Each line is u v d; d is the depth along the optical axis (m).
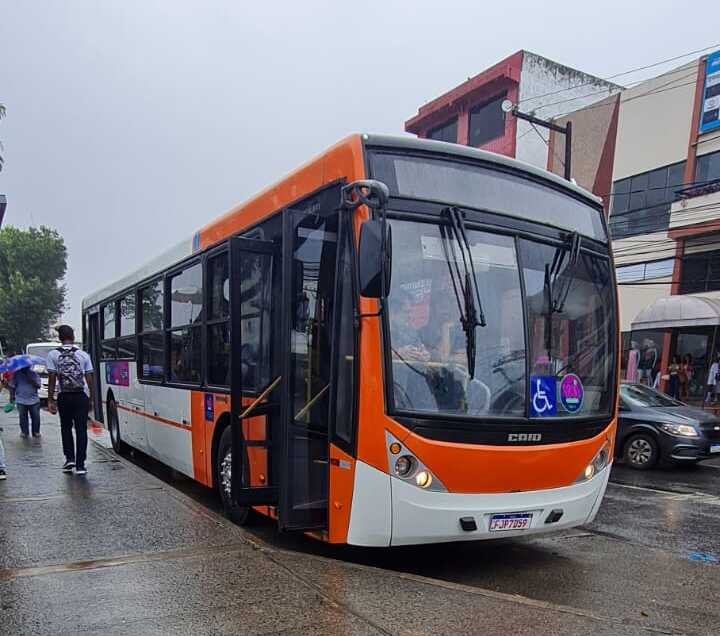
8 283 55.22
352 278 4.48
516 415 4.65
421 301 4.48
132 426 9.91
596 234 5.67
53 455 9.61
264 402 5.45
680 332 21.27
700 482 9.66
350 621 3.69
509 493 4.57
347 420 4.50
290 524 4.93
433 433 4.35
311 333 5.02
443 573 5.07
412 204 4.58
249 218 6.14
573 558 5.59
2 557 4.72
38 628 3.53
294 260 5.27
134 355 9.83
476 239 4.77
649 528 6.75
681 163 21.06
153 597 3.98
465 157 4.94
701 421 10.56
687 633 3.94
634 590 4.77
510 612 3.93
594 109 24.11
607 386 5.35
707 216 19.72
